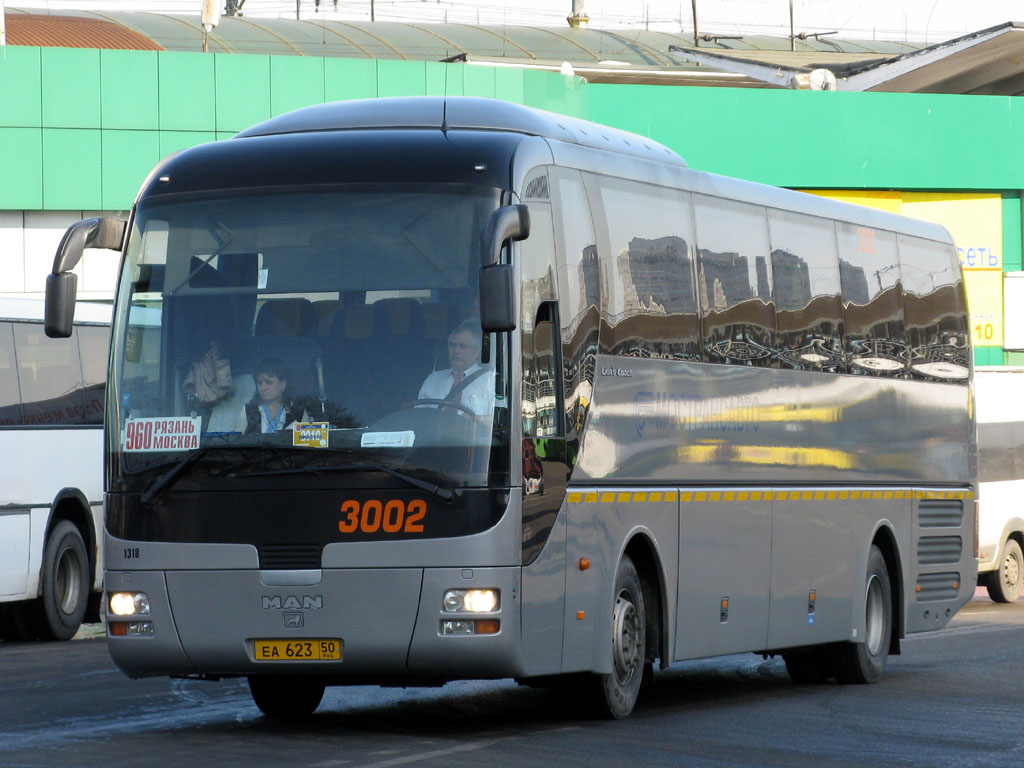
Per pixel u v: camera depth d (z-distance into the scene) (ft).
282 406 87.51
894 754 88.94
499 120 96.37
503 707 105.19
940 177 348.38
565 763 80.48
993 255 357.82
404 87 310.24
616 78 428.56
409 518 85.71
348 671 86.33
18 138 288.10
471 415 86.33
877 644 133.28
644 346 101.71
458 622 85.35
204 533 87.40
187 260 90.58
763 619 115.85
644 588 102.83
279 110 302.25
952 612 149.59
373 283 88.07
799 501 121.39
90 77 291.58
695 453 107.14
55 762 78.64
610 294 98.43
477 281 87.35
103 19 439.63
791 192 126.11
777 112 336.08
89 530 161.99
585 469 93.91
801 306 123.85
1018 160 354.95
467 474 85.76
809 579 122.83
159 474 88.43
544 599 88.99
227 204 90.68
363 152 90.79
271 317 88.69
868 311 135.33
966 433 153.89
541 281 90.79
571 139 100.07
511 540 86.12
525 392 88.07
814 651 130.31
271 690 99.55
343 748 84.23
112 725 94.48
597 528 94.89
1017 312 358.64
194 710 102.58
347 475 86.33
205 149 94.02
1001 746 92.84
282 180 90.43
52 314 91.09
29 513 151.94
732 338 113.19
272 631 86.38
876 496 134.51
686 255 108.37
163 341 89.86
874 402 135.03
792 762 84.74
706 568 108.17
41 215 290.97
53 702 106.32
